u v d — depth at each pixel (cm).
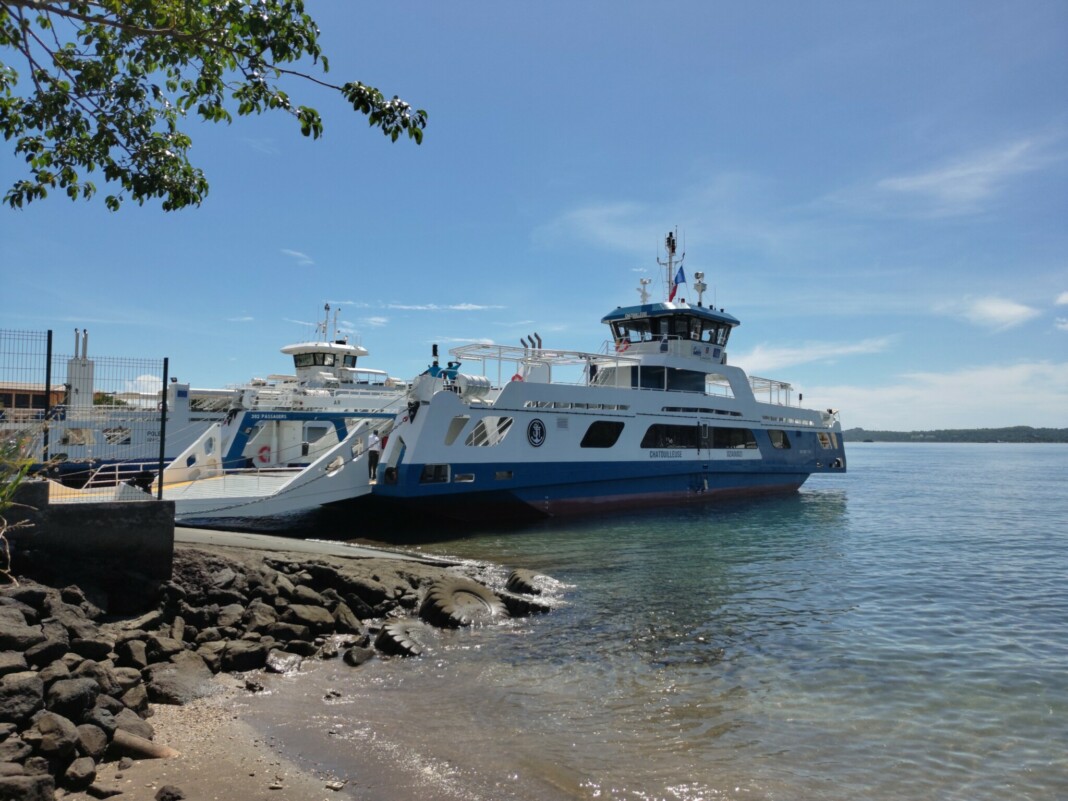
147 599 1066
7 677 631
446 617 1220
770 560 1908
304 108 809
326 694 891
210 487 2227
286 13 746
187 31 795
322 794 629
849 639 1173
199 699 845
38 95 863
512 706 867
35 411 1366
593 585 1562
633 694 916
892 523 2880
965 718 853
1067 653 1112
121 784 609
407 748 737
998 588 1600
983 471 8381
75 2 782
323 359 3975
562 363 2834
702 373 3241
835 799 659
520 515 2517
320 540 2041
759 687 948
